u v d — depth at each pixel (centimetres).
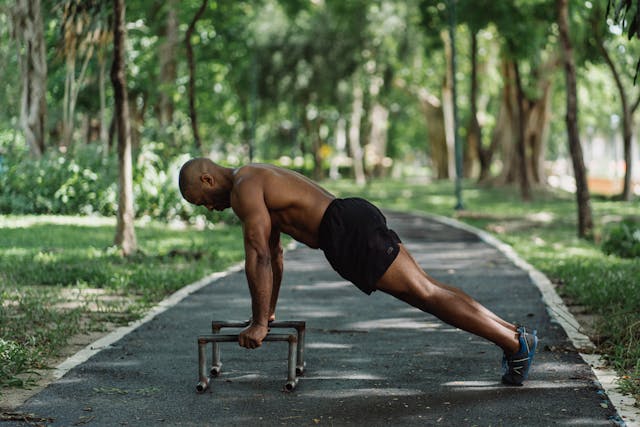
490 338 571
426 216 2695
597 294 947
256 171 562
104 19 1492
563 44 1875
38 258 1305
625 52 3103
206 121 5066
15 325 786
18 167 2264
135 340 754
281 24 4738
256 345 550
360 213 547
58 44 1530
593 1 2627
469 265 1394
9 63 2522
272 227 578
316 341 762
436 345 738
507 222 2408
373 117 6147
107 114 3216
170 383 601
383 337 780
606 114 4659
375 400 557
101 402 552
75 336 774
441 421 511
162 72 2769
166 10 2881
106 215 2244
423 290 552
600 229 2014
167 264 1336
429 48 3412
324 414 527
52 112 3078
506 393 570
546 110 3672
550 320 858
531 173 3762
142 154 2189
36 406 541
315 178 5912
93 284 1086
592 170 7319
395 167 8225
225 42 3681
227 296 1033
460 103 5359
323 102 4988
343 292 1086
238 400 558
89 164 2267
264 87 4778
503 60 3550
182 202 2144
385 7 4350
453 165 5394
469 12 2983
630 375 598
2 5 2375
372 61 4759
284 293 1077
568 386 586
